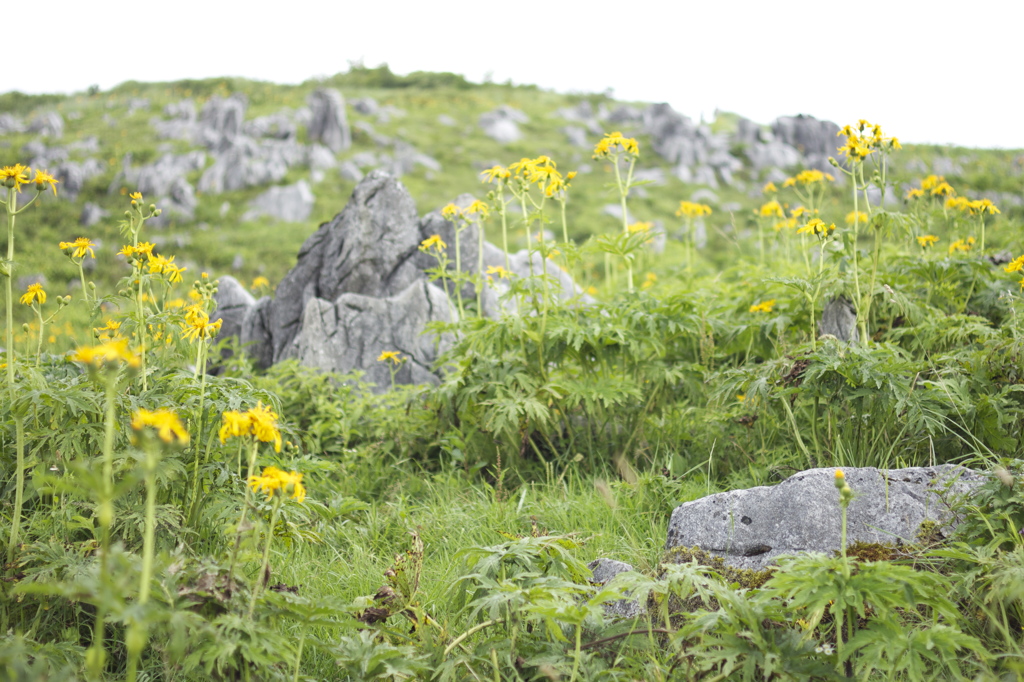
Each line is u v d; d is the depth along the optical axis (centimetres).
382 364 586
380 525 344
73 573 212
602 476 393
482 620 227
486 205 493
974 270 464
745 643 191
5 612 212
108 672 214
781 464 361
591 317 429
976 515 238
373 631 221
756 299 486
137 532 243
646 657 213
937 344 399
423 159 3219
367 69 5284
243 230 2348
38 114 3734
